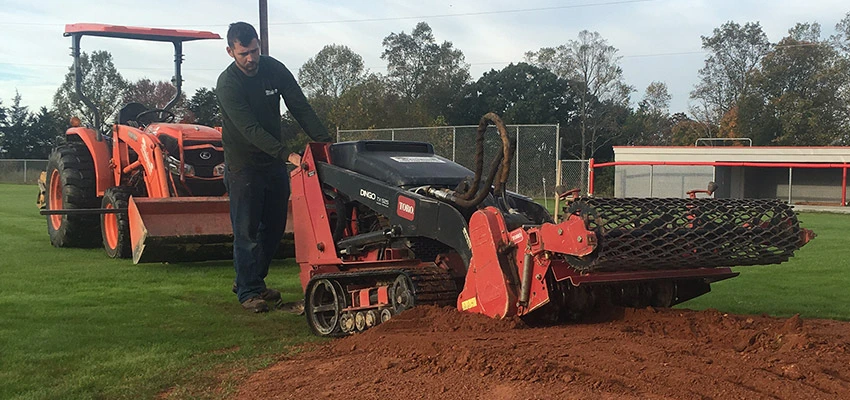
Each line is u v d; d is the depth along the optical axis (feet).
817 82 142.00
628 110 157.38
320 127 21.97
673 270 15.21
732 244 14.55
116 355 16.11
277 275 29.22
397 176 17.84
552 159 75.25
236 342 17.43
